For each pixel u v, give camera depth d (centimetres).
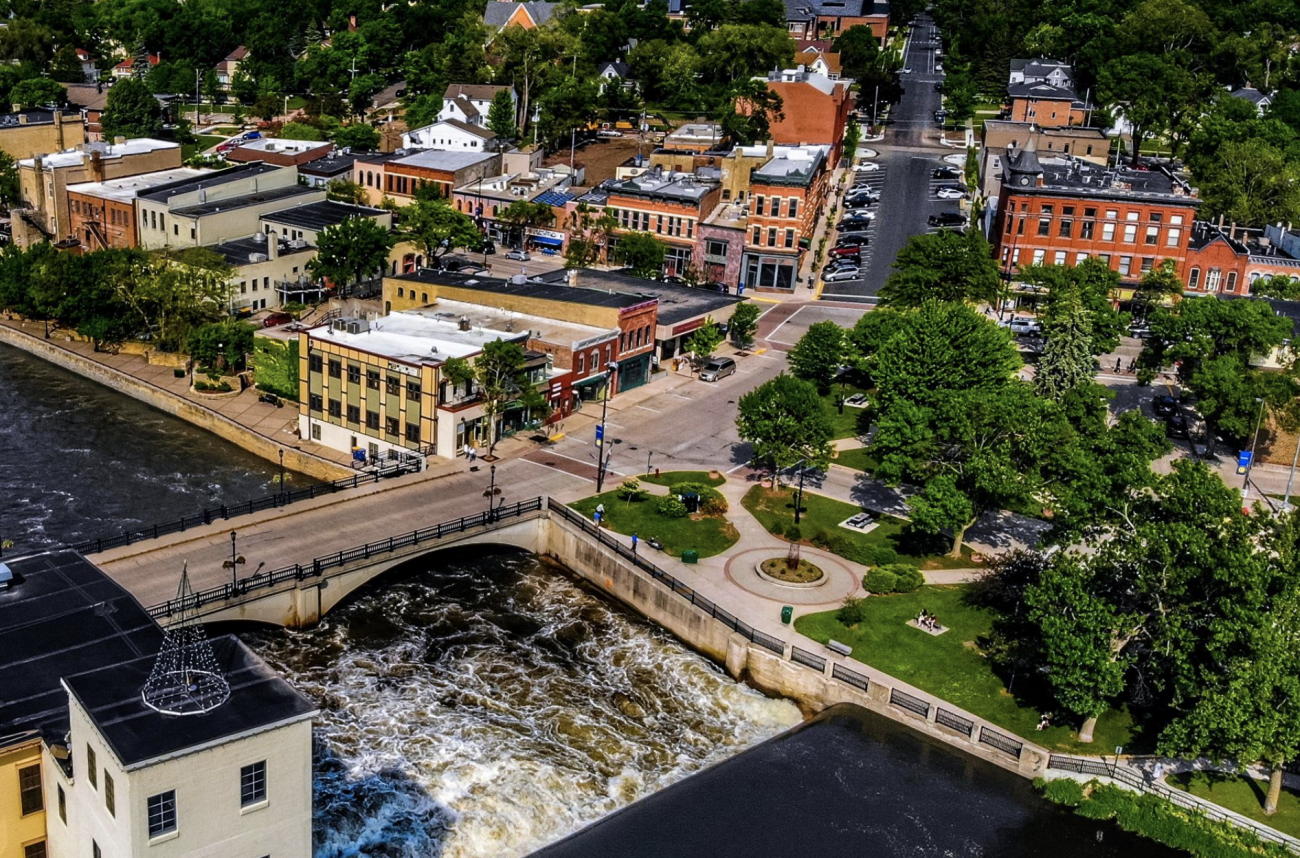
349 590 9119
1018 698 8150
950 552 9962
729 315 15162
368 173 19825
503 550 10344
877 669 8406
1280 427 11969
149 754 4866
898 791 7450
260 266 15288
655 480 11069
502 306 13550
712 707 8381
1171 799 7206
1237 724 6700
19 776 5603
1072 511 8138
